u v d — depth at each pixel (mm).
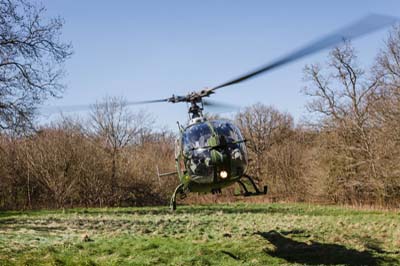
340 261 13086
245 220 23938
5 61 24250
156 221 23469
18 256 12656
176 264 12484
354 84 41531
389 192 36719
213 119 11273
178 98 11656
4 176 39188
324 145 42562
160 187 43938
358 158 40000
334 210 32969
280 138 58969
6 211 34500
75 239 15828
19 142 39938
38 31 25219
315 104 43844
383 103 36000
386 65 35625
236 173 10633
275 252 14102
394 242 15484
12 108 24281
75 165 40344
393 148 34844
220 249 14242
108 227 20266
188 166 10836
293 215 28078
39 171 39531
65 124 44500
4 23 23844
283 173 49688
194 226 20625
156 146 51531
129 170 43125
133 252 13805
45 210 35219
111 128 45188
